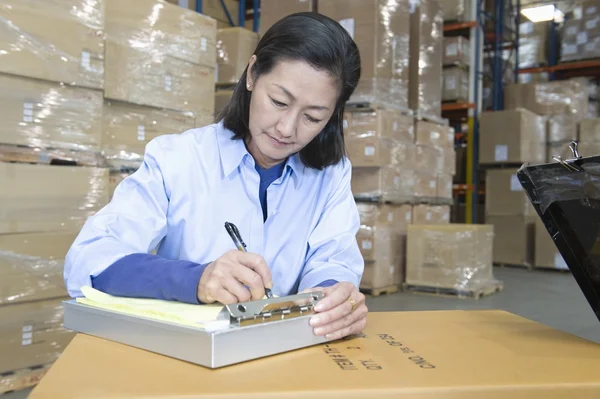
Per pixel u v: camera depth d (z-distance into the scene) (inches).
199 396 22.5
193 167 41.8
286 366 26.7
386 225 161.5
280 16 153.8
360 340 32.6
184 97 106.4
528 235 229.8
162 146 41.8
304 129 37.0
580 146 227.1
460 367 27.3
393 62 157.3
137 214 38.9
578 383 25.1
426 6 175.6
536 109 241.3
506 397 24.4
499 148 227.0
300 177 44.4
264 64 35.9
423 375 25.7
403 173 164.9
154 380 24.1
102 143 95.6
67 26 85.3
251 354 27.3
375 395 23.5
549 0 307.1
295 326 29.6
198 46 108.9
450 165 193.6
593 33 252.4
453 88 232.1
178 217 41.6
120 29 95.2
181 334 26.8
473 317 40.0
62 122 86.0
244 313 27.5
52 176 84.0
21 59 80.4
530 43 284.0
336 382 24.4
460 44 229.8
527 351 30.8
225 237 41.7
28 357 82.6
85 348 28.9
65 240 85.4
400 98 161.9
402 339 33.1
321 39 34.1
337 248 44.4
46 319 84.4
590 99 251.3
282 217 43.6
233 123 42.0
